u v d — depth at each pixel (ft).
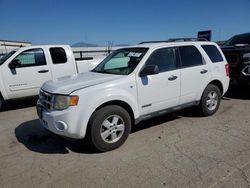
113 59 16.52
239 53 22.99
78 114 12.30
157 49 15.47
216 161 11.71
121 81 13.62
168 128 16.56
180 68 16.33
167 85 15.51
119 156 12.74
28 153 13.55
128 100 13.75
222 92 19.53
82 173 11.21
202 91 17.81
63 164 12.14
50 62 24.85
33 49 24.08
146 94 14.61
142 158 12.39
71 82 13.83
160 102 15.39
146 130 16.34
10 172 11.54
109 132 13.23
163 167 11.39
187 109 20.31
